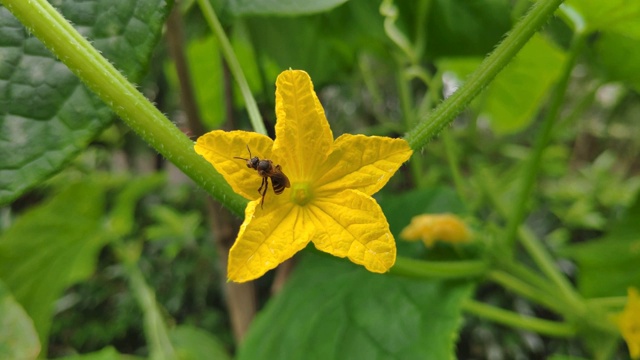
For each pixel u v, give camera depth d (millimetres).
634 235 195
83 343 566
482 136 493
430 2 163
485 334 491
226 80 160
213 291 564
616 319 151
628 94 342
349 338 137
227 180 75
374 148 78
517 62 201
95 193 204
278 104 74
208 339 272
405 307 133
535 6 92
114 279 585
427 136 93
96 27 92
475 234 144
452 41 165
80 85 92
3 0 80
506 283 154
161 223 491
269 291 433
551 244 481
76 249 214
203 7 110
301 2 105
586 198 509
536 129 525
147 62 91
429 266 124
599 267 198
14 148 89
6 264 190
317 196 80
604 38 162
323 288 158
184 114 156
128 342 585
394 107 398
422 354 122
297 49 172
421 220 141
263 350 160
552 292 158
